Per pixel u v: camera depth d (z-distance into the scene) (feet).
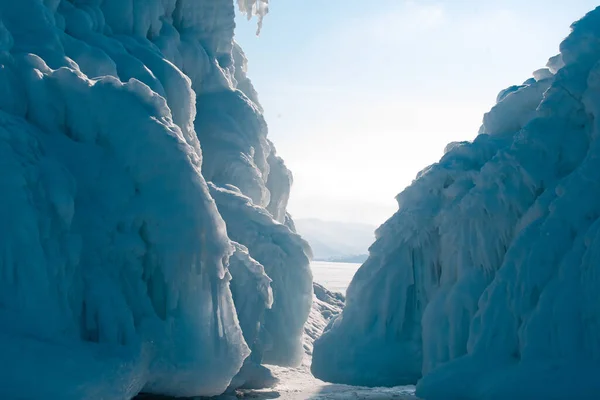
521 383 44.91
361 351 62.64
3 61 39.24
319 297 100.48
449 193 61.46
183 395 41.37
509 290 50.06
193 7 74.64
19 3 46.16
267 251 65.98
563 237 48.80
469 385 48.62
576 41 54.44
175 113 58.13
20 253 33.27
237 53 88.28
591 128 52.85
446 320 56.85
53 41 45.70
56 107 40.09
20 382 30.40
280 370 63.93
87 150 39.73
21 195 33.81
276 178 83.46
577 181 49.85
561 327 45.42
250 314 53.47
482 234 56.65
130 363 35.35
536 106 61.93
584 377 42.86
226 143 71.36
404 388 57.52
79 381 31.68
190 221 40.83
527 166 54.39
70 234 36.40
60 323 33.86
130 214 39.68
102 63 49.78
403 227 64.13
